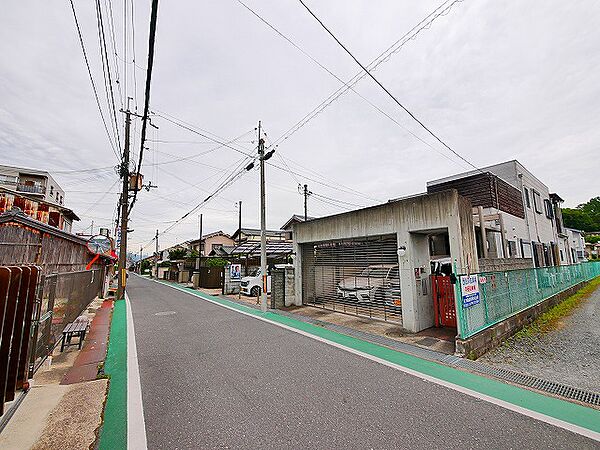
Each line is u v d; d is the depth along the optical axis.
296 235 11.28
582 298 12.33
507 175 15.21
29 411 3.46
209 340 6.65
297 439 2.92
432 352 5.62
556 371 4.88
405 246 7.39
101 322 9.17
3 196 10.56
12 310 3.01
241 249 19.27
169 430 3.09
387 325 7.86
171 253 40.09
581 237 27.58
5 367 2.93
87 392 4.03
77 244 11.14
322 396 3.86
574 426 3.13
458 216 6.48
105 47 4.65
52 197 30.75
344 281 9.62
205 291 18.66
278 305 11.21
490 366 4.96
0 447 2.75
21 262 6.51
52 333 5.73
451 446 2.80
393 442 2.87
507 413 3.41
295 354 5.60
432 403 3.65
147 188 17.55
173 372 4.75
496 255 11.68
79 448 2.79
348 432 3.04
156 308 11.58
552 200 20.88
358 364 5.05
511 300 7.56
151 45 3.99
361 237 8.70
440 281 7.66
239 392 3.99
